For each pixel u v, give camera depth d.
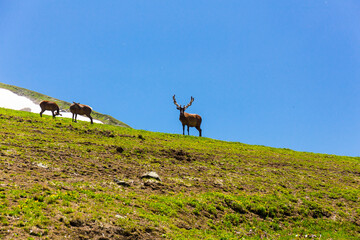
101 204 16.50
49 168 20.56
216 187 24.52
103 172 22.39
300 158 42.53
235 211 21.16
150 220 16.14
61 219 13.84
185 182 24.00
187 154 32.75
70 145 27.52
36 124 35.66
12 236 11.84
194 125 50.09
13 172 18.30
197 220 18.47
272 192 25.59
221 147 41.97
